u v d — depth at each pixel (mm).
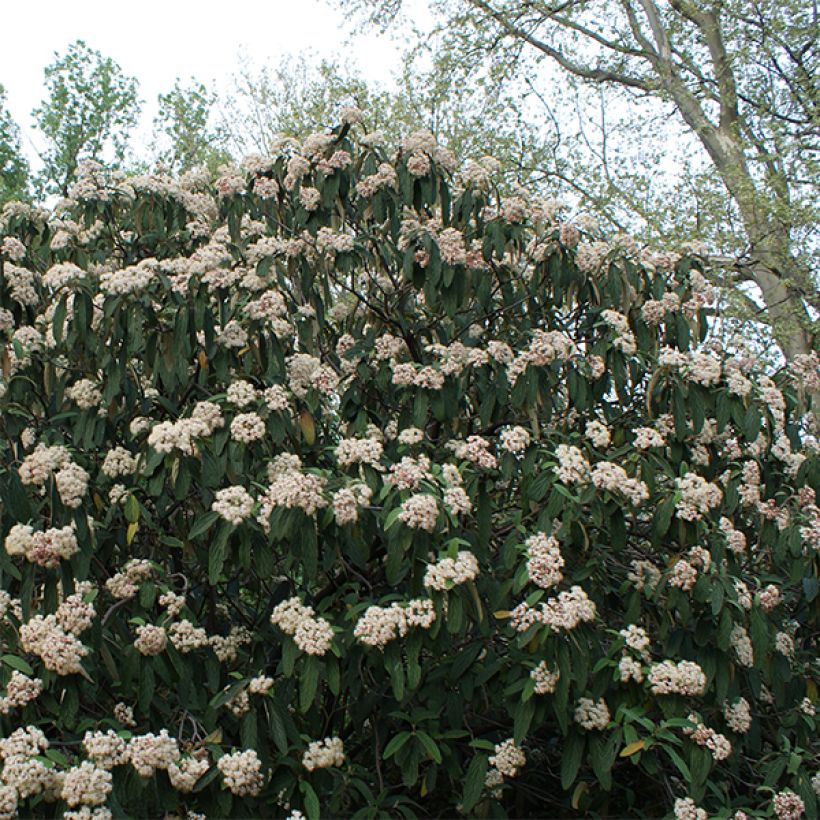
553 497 3766
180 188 5184
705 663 3863
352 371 4691
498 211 4949
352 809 3812
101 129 17188
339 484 3693
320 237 4730
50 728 3301
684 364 4422
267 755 3375
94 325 4195
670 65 12094
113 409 4062
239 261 4738
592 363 4488
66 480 3496
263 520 3477
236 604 4465
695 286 5004
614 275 4777
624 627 4121
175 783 3109
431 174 4820
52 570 3379
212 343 4086
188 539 3688
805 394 4828
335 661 3406
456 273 4699
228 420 3906
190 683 3541
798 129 11156
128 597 3629
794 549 4164
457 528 3893
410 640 3387
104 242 5047
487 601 3883
